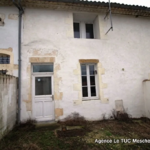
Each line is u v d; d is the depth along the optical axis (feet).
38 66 14.53
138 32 17.40
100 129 12.01
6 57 13.93
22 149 8.25
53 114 14.17
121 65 16.11
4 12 14.03
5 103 10.09
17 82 13.25
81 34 17.12
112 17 16.79
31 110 13.48
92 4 14.65
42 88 14.40
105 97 15.14
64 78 14.40
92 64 15.92
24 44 13.98
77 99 14.42
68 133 11.00
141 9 16.08
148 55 17.30
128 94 15.81
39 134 10.74
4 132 9.78
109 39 16.17
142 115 15.87
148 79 16.38
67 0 13.82
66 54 14.78
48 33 14.70
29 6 14.42
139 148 8.66
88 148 8.61
